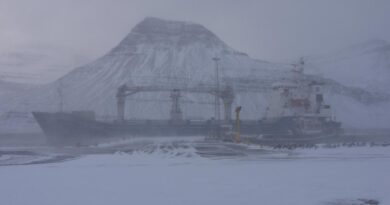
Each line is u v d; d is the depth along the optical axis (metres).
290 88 111.94
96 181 28.47
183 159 48.31
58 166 40.56
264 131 110.44
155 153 57.94
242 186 25.83
